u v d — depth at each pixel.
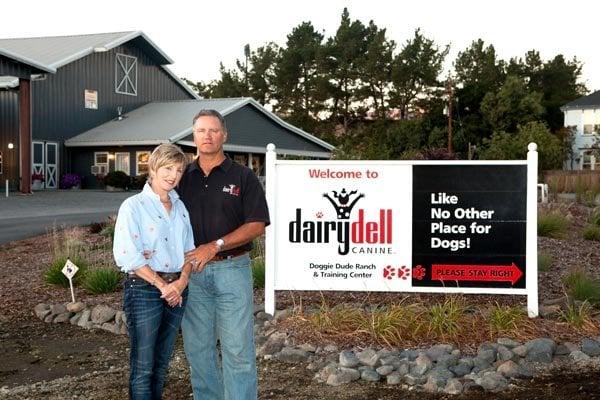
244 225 4.66
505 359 6.14
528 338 6.54
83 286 9.31
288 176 7.55
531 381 5.77
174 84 46.88
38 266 10.94
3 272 10.67
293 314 7.32
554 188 32.28
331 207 7.52
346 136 65.94
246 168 4.79
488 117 56.41
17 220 18.31
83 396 5.61
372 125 69.25
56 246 11.09
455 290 7.39
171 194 4.61
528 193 7.29
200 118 4.69
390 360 6.07
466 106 58.03
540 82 89.12
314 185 7.53
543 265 9.54
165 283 4.42
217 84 83.31
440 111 56.69
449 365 6.00
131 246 4.37
